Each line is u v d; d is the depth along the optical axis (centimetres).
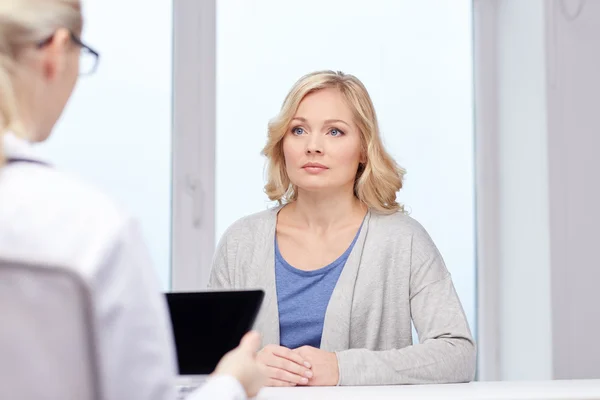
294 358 135
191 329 106
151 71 254
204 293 107
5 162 65
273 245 169
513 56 260
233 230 175
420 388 115
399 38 265
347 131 165
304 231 170
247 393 82
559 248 241
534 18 250
